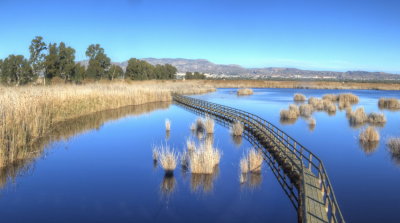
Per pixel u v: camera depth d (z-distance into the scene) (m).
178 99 45.94
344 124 27.20
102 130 22.84
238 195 11.45
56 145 17.94
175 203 10.75
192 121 28.03
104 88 39.00
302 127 25.69
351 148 18.72
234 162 15.35
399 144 17.56
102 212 9.97
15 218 9.41
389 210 10.27
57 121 24.41
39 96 22.42
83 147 17.78
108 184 12.29
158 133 22.25
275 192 11.68
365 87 87.88
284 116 30.59
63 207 10.27
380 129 24.73
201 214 9.98
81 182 12.45
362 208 10.44
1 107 15.66
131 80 68.94
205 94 62.41
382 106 40.97
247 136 21.83
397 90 82.12
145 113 32.56
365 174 13.98
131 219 9.56
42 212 9.85
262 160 14.53
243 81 95.56
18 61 39.94
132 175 13.34
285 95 60.41
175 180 12.85
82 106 29.25
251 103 44.44
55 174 13.27
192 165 13.59
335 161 16.06
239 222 9.52
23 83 40.62
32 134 18.38
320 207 9.12
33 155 15.73
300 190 10.73
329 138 21.52
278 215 9.94
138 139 20.19
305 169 12.76
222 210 10.28
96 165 14.58
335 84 92.69
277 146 15.90
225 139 20.67
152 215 9.88
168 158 13.91
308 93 67.38
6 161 13.95
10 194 11.18
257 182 12.66
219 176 13.34
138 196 11.25
